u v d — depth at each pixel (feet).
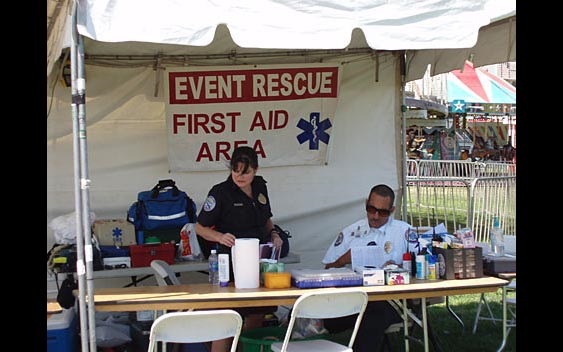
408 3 12.53
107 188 20.33
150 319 14.98
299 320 14.67
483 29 18.79
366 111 21.84
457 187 30.76
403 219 22.16
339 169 21.74
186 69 20.29
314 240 21.65
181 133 20.54
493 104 55.16
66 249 16.47
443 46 12.62
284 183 21.36
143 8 11.34
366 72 21.75
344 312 11.98
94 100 20.12
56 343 13.20
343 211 21.80
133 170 20.49
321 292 11.62
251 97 20.80
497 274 14.11
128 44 19.52
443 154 56.90
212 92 20.58
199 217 14.47
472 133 62.85
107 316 16.88
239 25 11.71
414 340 14.14
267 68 20.76
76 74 11.09
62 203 19.79
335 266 14.99
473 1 12.88
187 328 10.98
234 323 11.25
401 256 14.49
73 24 11.02
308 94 21.04
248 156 14.44
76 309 13.92
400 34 12.42
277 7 11.98
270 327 14.60
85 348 11.14
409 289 12.67
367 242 14.67
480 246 15.20
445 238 14.19
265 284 12.88
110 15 11.15
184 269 16.90
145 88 20.43
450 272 13.66
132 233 17.92
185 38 11.45
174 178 20.77
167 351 15.02
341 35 12.10
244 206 14.62
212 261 13.56
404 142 22.12
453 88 50.42
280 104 20.98
